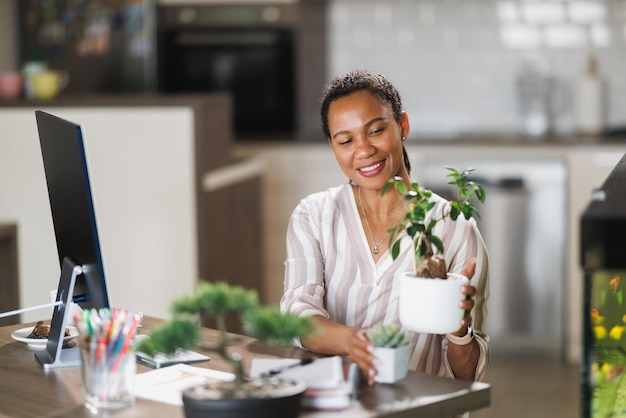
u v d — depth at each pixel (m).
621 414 1.87
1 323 4.94
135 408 2.14
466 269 2.32
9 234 4.95
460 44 7.05
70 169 2.39
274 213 6.57
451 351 2.46
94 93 6.86
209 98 5.20
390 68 7.14
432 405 2.13
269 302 6.63
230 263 5.53
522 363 6.12
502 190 6.29
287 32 6.99
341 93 2.61
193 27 6.95
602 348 1.81
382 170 2.59
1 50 6.70
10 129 5.07
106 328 2.14
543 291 6.32
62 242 2.63
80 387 2.32
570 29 6.92
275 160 6.55
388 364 2.22
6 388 2.33
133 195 5.04
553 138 6.52
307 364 2.24
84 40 6.84
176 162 5.00
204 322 5.04
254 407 1.88
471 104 7.08
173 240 5.04
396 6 7.09
